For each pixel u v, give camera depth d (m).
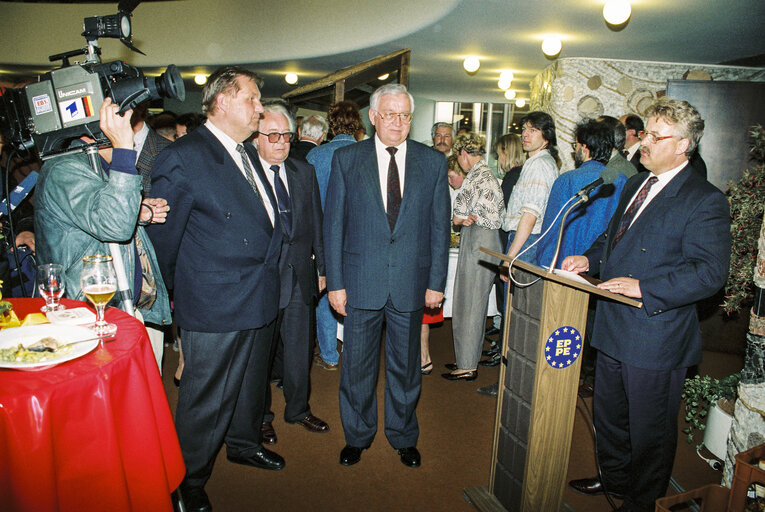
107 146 1.70
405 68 5.22
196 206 1.88
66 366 1.26
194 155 1.86
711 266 1.64
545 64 6.44
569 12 4.27
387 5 5.37
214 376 1.97
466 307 3.17
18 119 1.64
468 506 2.08
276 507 2.04
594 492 2.18
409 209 2.13
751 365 1.93
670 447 1.86
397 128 2.07
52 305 1.58
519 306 1.83
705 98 4.47
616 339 1.86
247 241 1.95
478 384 3.27
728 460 2.03
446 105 10.73
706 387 2.58
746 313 3.94
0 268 2.15
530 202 2.71
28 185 2.31
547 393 1.72
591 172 2.41
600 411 2.08
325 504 2.07
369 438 2.35
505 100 10.11
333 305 2.25
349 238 2.20
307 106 6.42
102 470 1.27
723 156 4.48
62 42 8.00
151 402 1.43
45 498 1.16
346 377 2.31
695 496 1.79
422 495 2.15
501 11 4.32
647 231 1.80
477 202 3.06
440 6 4.44
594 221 2.42
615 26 4.59
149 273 1.99
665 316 1.76
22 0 8.00
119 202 1.59
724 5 3.91
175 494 1.81
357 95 5.70
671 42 5.07
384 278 2.15
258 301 2.00
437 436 2.63
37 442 1.14
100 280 1.43
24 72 8.59
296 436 2.59
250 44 7.04
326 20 6.22
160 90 1.58
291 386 2.60
